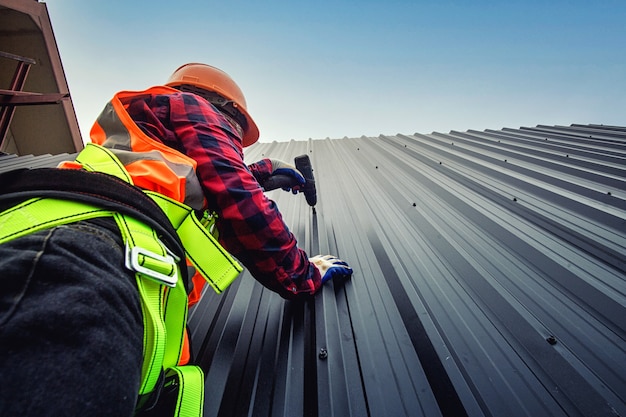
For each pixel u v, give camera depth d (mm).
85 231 419
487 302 1312
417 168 3615
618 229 1792
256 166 1893
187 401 566
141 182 635
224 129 954
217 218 880
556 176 2777
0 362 241
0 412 218
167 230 550
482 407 898
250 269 987
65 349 287
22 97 3887
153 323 442
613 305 1190
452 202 2445
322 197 2861
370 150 5047
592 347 1057
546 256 1550
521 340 1112
